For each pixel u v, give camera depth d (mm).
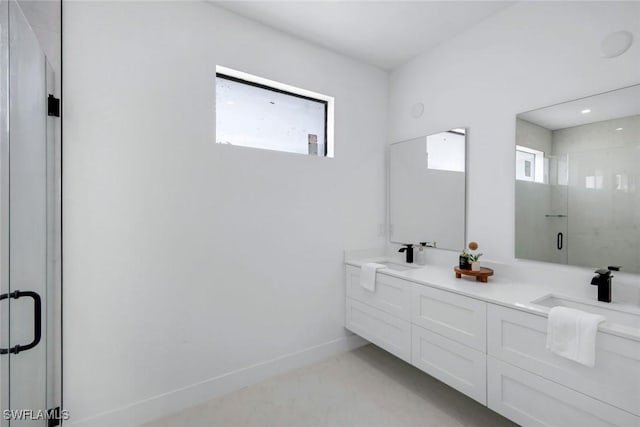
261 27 2145
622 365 1089
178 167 1830
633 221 1427
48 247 1388
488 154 2049
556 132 1701
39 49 1273
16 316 1047
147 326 1744
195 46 1885
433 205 2418
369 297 2328
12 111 1006
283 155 2240
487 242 2059
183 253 1854
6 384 962
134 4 1699
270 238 2189
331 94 2496
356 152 2654
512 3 1904
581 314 1215
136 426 1691
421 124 2539
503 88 1963
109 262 1633
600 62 1543
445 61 2346
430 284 1828
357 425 1688
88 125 1569
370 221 2754
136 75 1699
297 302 2328
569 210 1646
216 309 1972
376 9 1970
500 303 1465
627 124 1450
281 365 2242
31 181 1184
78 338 1558
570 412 1235
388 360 2451
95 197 1591
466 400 1918
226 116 2168
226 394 1988
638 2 1424
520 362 1393
